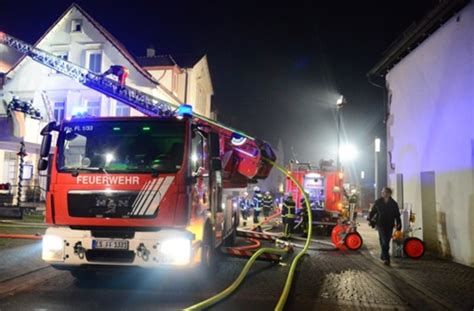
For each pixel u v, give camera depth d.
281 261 9.81
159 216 6.35
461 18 10.02
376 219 10.10
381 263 10.09
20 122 20.17
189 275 7.41
